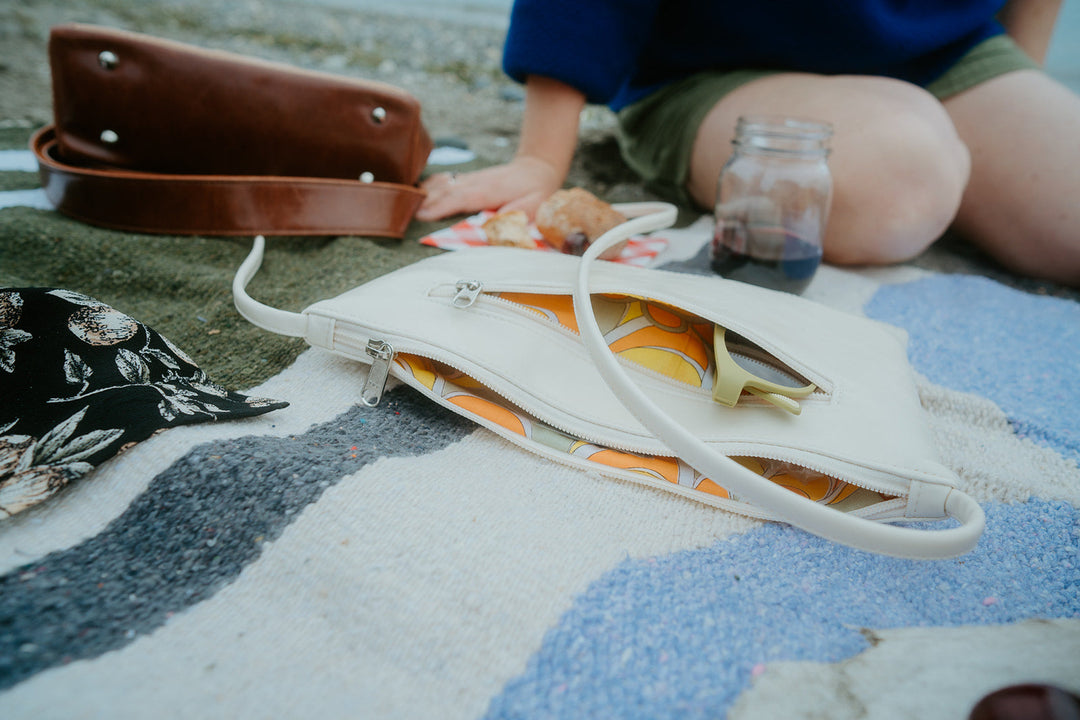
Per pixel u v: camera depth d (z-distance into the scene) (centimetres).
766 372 63
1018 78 125
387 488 52
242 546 48
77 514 49
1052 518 61
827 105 109
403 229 106
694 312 60
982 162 124
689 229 126
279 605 45
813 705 40
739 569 51
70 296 62
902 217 106
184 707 37
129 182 93
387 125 101
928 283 114
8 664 37
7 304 59
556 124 126
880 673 43
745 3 125
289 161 100
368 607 44
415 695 40
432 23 490
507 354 61
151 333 64
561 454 60
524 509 54
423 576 46
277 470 51
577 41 118
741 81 127
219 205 96
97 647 40
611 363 49
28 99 166
